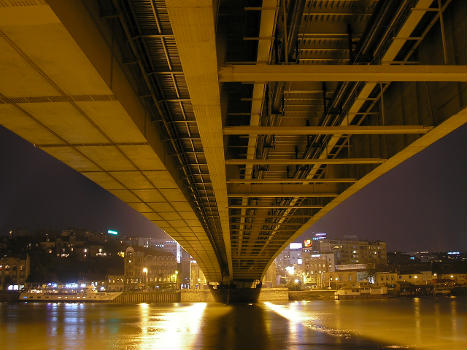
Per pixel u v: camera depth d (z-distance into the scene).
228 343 48.28
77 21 11.39
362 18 18.31
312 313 87.12
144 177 25.92
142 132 18.73
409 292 164.62
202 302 141.75
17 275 198.00
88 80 13.69
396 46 16.59
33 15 10.01
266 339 51.19
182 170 28.17
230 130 18.17
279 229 51.72
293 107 24.67
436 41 16.62
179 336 54.62
